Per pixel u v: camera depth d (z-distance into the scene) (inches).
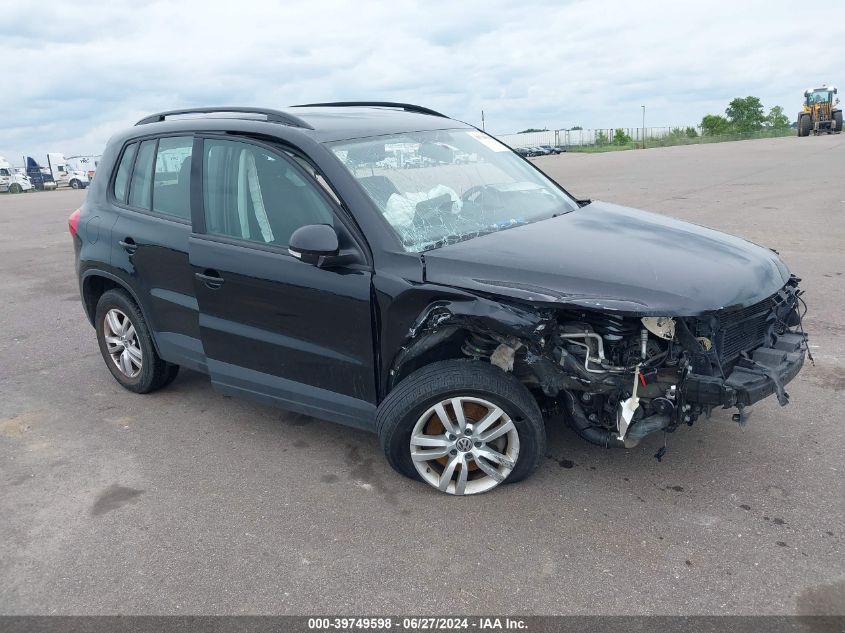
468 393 132.9
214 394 200.1
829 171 753.0
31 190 1798.7
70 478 156.1
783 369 130.7
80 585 119.6
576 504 135.3
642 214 169.3
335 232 136.8
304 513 137.8
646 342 126.0
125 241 182.9
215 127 167.0
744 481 140.3
